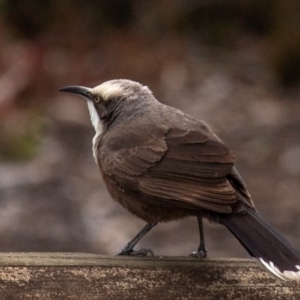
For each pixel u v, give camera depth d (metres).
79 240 12.16
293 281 5.76
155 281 5.66
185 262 5.76
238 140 17.31
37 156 16.47
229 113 19.34
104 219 12.97
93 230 12.57
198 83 21.52
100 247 11.95
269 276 5.76
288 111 19.27
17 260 5.48
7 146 16.56
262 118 18.77
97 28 24.83
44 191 14.25
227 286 5.73
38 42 21.94
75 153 16.78
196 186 6.15
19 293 5.44
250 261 5.83
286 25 22.52
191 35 25.30
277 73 21.83
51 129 18.12
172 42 23.73
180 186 6.23
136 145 6.68
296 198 13.91
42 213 13.09
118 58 22.34
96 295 5.55
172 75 22.03
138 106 7.11
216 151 6.30
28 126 17.64
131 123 6.93
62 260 5.55
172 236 12.36
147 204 6.54
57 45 22.83
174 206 6.29
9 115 18.14
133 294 5.62
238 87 21.30
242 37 25.25
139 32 24.88
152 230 12.64
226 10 25.83
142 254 6.68
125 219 13.02
